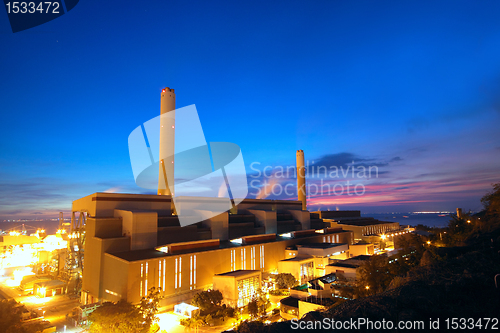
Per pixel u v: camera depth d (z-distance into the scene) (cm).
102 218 7881
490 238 4434
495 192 6831
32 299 8769
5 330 5528
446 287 2181
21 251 14350
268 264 10544
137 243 7819
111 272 7081
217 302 7150
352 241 16025
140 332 5434
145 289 6881
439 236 7794
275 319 6838
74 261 9575
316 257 10256
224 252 8912
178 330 6150
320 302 5978
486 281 2227
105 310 5372
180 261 7694
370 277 5388
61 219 15388
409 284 2269
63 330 6303
